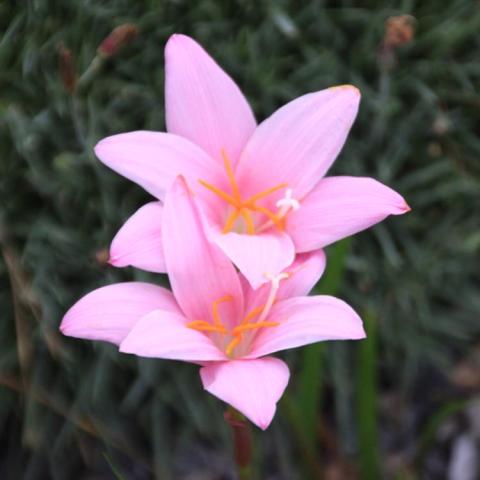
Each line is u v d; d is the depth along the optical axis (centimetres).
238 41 32
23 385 32
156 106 31
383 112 31
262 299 20
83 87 30
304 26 33
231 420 21
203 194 20
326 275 26
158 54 32
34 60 30
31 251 30
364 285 33
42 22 30
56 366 32
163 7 31
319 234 20
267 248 19
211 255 20
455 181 33
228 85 21
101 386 32
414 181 33
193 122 21
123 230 19
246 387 17
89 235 31
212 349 19
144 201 31
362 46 33
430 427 29
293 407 27
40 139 30
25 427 32
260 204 21
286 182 21
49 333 30
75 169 30
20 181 31
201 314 20
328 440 33
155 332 18
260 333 20
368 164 33
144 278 30
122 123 31
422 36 33
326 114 21
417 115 33
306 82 32
